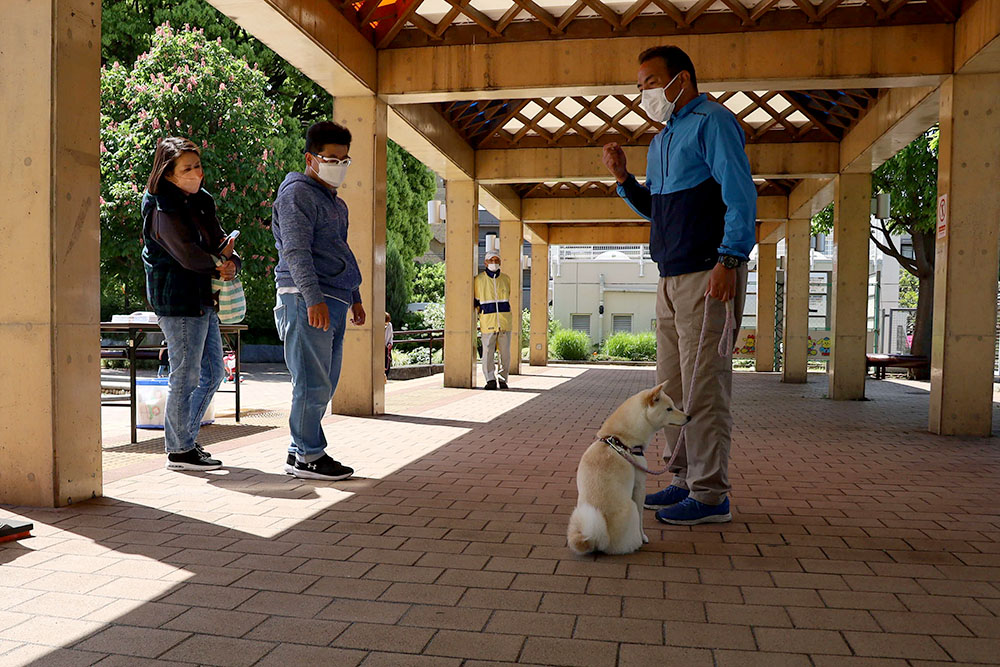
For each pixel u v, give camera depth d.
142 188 15.54
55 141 3.55
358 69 7.25
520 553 2.96
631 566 2.81
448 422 7.23
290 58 6.73
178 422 4.57
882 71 6.79
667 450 3.85
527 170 11.52
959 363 6.66
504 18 7.29
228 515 3.52
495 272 11.91
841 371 10.32
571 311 31.44
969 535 3.30
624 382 13.39
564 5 7.20
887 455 5.51
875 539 3.22
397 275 22.50
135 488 4.09
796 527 3.41
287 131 19.89
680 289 3.48
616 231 19.02
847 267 10.36
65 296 3.64
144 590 2.51
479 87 7.52
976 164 6.63
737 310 3.37
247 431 6.46
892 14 6.75
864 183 10.33
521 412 8.18
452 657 2.02
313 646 2.08
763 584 2.63
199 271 4.43
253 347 20.19
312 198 4.27
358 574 2.69
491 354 11.73
